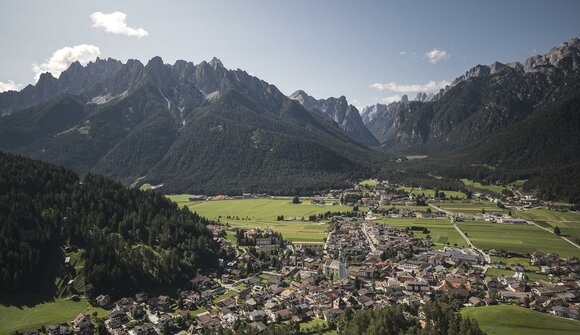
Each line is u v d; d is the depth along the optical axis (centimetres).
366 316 17188
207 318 18862
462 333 15225
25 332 17338
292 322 18462
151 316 19250
